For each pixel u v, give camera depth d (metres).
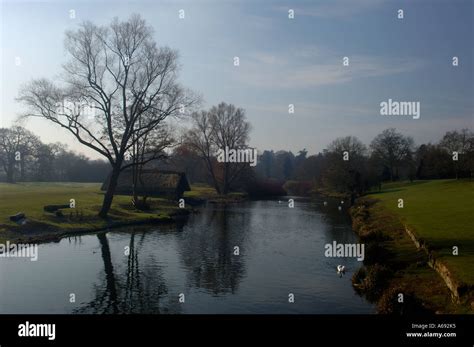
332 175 87.38
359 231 41.41
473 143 86.56
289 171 178.88
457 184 78.00
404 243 30.75
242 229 46.22
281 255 32.31
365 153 122.19
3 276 25.89
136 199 60.66
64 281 24.98
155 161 100.25
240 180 109.06
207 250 34.25
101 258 31.05
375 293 22.11
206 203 85.81
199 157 110.38
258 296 22.19
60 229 41.19
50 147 131.00
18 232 37.69
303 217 58.34
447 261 21.20
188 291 23.16
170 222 52.22
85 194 70.00
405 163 123.75
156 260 30.53
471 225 31.80
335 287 23.72
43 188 84.44
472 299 16.48
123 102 48.22
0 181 124.19
